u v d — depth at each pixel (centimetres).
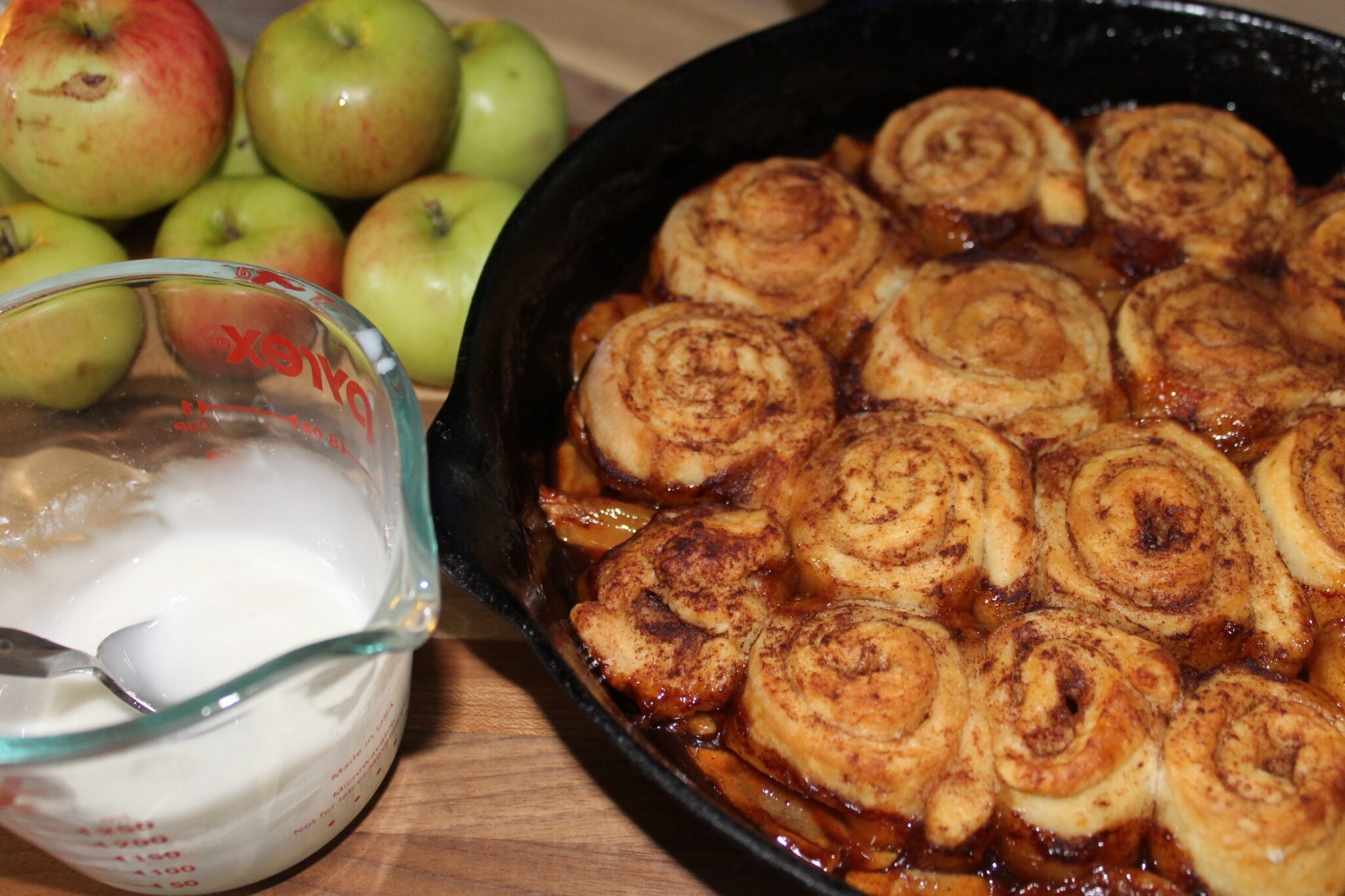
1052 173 52
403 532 38
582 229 50
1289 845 39
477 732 46
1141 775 41
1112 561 44
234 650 42
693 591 44
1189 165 52
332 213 56
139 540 43
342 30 53
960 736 41
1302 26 52
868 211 51
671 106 51
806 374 48
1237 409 47
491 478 43
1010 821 41
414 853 44
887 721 41
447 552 40
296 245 53
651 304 51
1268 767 41
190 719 36
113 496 44
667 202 53
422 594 37
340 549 43
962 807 41
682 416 46
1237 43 53
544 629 41
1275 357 48
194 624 42
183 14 52
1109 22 54
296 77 52
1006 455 45
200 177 54
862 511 45
